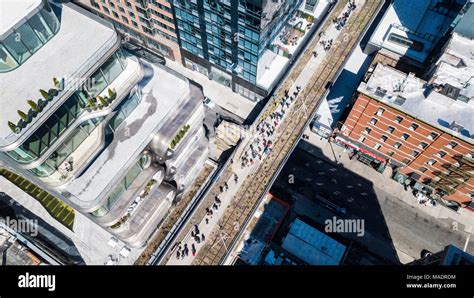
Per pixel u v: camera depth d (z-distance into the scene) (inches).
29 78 1242.6
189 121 1833.2
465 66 2306.8
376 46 3011.8
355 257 2496.3
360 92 2213.3
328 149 2886.3
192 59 2844.5
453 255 1566.2
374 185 2741.1
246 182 2418.8
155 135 1632.6
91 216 1576.0
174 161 1942.7
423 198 2667.3
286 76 2711.6
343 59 2910.9
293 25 2738.7
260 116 2650.1
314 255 2351.1
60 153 1362.0
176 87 1701.5
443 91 2126.0
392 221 2613.2
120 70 1433.3
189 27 2497.5
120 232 1834.4
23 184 2277.3
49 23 1282.0
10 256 1958.7
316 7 2901.1
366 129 2504.9
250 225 2527.1
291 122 2628.0
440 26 2997.0
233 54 2458.2
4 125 1161.4
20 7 1167.0
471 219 2600.9
